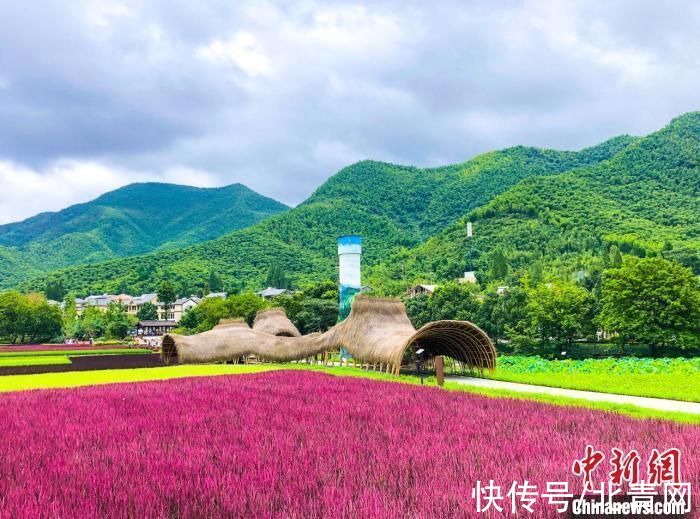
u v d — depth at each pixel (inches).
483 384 1007.6
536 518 249.4
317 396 737.0
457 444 422.3
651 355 2107.5
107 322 3986.2
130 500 282.8
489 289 3865.7
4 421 559.8
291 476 326.6
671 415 605.3
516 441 427.5
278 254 7500.0
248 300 3208.7
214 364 1581.0
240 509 265.7
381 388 834.8
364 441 436.5
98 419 567.2
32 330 3599.9
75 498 288.7
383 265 6008.9
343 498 276.2
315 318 2866.6
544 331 2240.4
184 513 260.4
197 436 465.7
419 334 1097.4
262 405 653.9
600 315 2178.9
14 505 273.9
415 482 312.3
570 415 565.3
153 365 1616.6
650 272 2054.6
